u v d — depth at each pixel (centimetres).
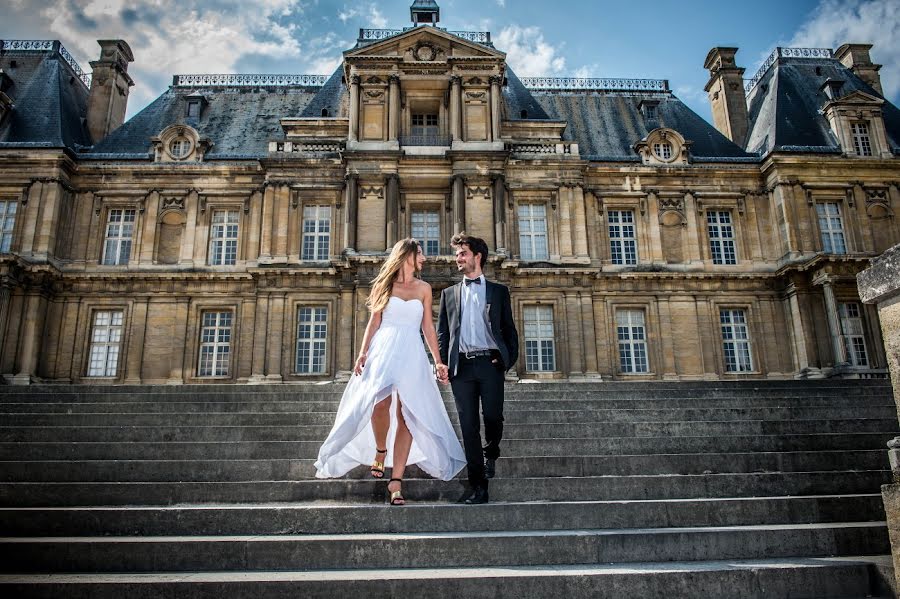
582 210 3266
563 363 3055
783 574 571
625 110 3919
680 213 3425
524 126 3447
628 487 782
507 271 3095
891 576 566
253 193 3319
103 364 3109
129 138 3547
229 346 3147
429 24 3531
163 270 3195
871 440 1045
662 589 557
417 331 766
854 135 3456
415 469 801
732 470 897
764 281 3319
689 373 3192
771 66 4003
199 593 539
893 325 512
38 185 3170
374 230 3080
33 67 3731
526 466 861
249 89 3938
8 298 2962
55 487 772
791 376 3198
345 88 3697
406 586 545
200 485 770
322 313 3130
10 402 1549
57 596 536
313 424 1186
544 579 552
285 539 613
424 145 3300
